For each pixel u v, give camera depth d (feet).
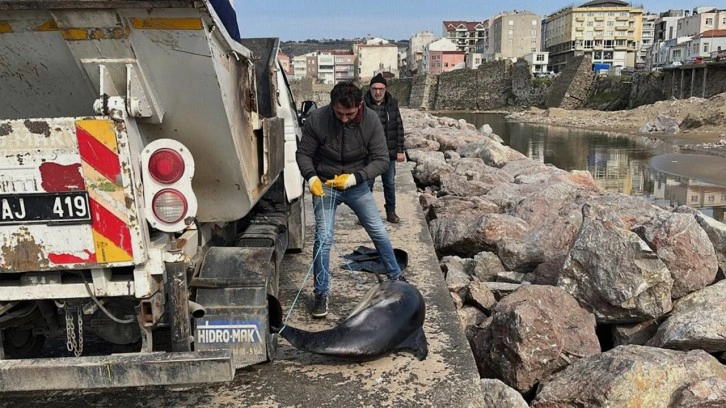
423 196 33.86
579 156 96.48
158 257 10.89
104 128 10.07
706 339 15.31
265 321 12.62
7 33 10.20
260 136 13.85
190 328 11.76
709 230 20.68
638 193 61.16
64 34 10.03
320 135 15.81
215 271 12.76
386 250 17.63
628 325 17.74
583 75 265.54
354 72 521.65
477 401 12.62
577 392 13.25
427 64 437.17
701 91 203.82
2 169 10.21
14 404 12.55
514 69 307.37
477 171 38.34
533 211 27.09
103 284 10.84
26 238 10.46
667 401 13.07
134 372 10.47
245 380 13.32
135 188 10.43
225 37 10.56
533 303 15.64
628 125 158.71
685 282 17.97
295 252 22.33
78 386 10.51
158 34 9.94
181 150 10.59
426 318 16.52
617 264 17.40
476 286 19.35
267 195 18.74
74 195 10.31
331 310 17.25
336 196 16.49
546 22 476.95
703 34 297.94
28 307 11.98
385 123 25.31
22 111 11.52
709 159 87.35
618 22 414.82
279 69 19.34
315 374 13.56
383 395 12.70
